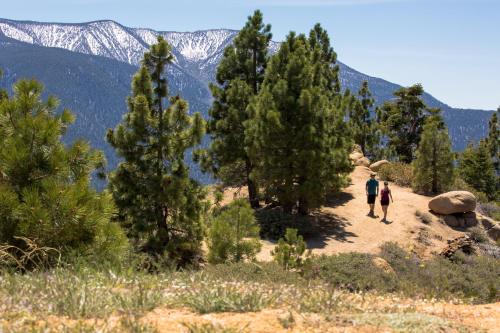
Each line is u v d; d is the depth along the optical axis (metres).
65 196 8.74
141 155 19.95
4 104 9.81
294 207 29.31
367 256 14.62
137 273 6.48
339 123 30.39
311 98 25.22
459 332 4.84
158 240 19.12
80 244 8.81
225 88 31.80
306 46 34.00
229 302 5.08
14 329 3.88
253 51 32.22
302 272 12.84
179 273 6.87
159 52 20.42
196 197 20.53
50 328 3.96
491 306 6.23
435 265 16.53
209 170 31.23
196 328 4.07
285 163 25.17
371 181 28.62
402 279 13.09
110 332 3.92
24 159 9.20
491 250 26.23
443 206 29.52
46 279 5.37
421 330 4.71
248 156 27.91
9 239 8.34
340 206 30.59
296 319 4.83
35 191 8.73
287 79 26.56
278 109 25.69
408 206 30.88
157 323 4.32
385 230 26.30
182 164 20.47
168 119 20.06
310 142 25.00
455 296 8.68
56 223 8.54
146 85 20.48
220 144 30.30
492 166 75.38
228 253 16.47
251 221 17.03
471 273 15.83
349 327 4.71
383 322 4.91
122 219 19.72
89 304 4.64
